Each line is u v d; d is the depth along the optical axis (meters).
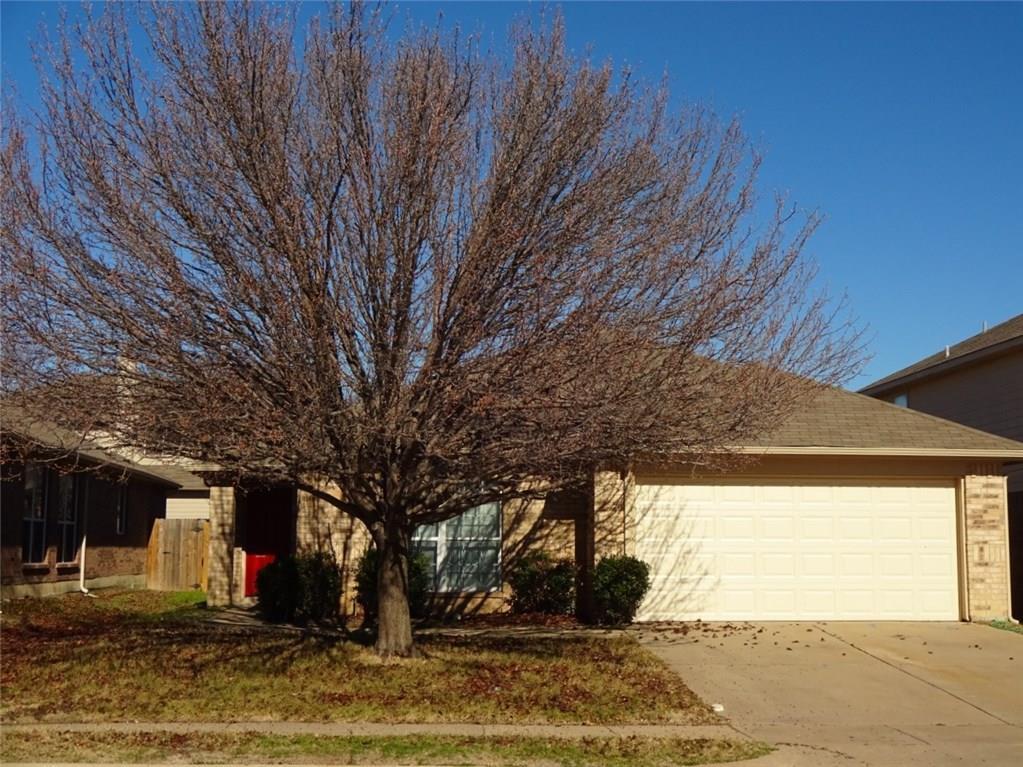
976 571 17.38
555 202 11.21
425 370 10.81
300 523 18.27
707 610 17.17
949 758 9.38
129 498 25.66
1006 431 23.25
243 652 13.58
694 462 13.49
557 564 17.78
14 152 10.82
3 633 15.54
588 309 10.64
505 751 9.34
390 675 12.20
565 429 10.85
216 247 10.76
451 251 11.03
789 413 13.55
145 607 20.30
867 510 17.55
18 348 10.60
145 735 9.73
